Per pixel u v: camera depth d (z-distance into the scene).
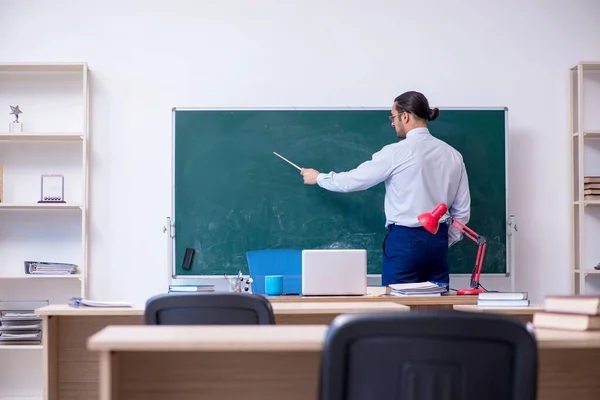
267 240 5.16
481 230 5.20
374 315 1.59
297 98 5.25
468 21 5.30
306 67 5.26
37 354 5.16
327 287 3.87
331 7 5.28
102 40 5.24
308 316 3.18
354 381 1.63
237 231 5.15
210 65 5.25
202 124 5.17
